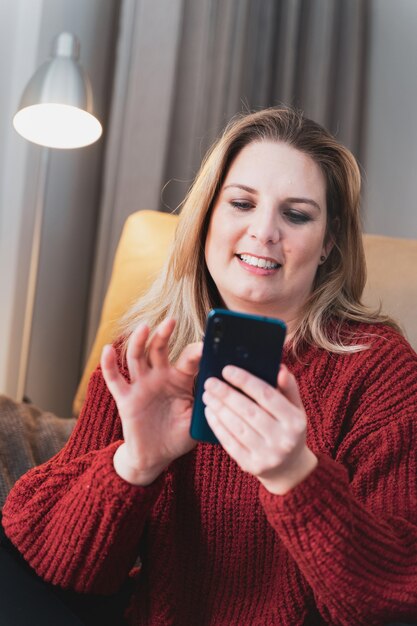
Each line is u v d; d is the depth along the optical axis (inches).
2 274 76.7
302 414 26.1
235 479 34.7
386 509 32.1
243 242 35.6
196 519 35.3
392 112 98.1
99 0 84.7
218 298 40.4
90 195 86.4
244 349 27.2
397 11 98.5
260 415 26.0
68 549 32.1
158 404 29.5
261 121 37.4
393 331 38.1
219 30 86.7
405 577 29.0
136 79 81.9
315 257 36.3
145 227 61.5
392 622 30.0
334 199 38.5
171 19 82.7
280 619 33.0
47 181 78.7
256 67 91.4
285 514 27.4
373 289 52.1
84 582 33.0
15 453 46.7
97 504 31.1
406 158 97.3
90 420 37.5
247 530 34.3
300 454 27.0
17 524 33.7
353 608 28.5
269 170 35.8
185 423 29.6
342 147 37.8
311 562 27.9
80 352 88.1
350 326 38.4
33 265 73.9
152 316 40.9
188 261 39.4
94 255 85.9
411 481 32.7
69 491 32.9
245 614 34.0
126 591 37.9
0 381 78.0
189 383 29.3
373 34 99.3
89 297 87.0
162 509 35.6
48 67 67.5
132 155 81.9
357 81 95.0
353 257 39.4
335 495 27.7
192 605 35.2
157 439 29.7
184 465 35.6
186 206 38.9
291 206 35.6
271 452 25.9
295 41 92.6
